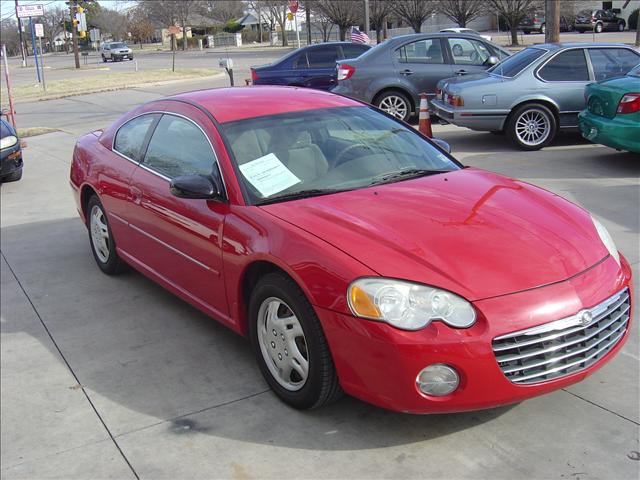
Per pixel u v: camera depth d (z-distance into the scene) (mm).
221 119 4191
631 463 2889
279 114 4320
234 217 3672
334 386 3199
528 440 3078
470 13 33438
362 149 4199
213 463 3084
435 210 3463
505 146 10164
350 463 2996
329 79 14664
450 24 47125
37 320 4891
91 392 3850
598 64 9680
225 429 3340
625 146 7914
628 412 3262
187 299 4340
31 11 23562
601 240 3445
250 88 4918
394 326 2840
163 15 71188
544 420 3225
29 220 7762
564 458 2941
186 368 4023
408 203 3549
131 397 3752
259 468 3014
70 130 15531
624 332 3305
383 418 3312
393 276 2932
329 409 3422
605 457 2936
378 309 2869
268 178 3838
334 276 3012
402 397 2873
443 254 3061
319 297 3045
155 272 4715
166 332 4547
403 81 11930
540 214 3512
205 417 3467
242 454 3127
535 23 45812
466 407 2879
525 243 3188
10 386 3996
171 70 35031
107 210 5242
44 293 5402
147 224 4598
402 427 3229
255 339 3604
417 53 12016
